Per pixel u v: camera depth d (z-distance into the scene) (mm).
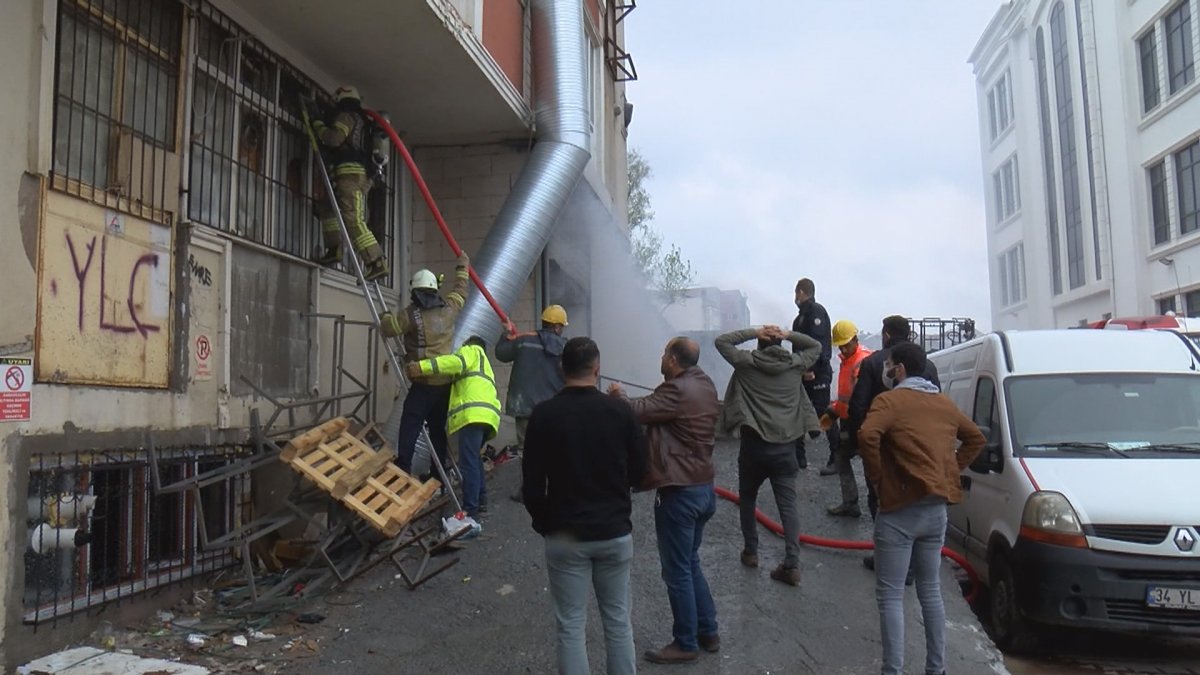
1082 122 32812
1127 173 29109
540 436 4148
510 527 7285
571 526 4055
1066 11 34344
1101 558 5488
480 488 7555
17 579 4355
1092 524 5578
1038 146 38781
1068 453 6289
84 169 5113
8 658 4297
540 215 9664
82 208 4910
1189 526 5457
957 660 5305
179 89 5973
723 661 5117
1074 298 34188
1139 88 28828
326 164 7840
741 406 6266
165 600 5488
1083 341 7273
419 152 10859
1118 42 29453
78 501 4750
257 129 7129
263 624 5309
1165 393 6688
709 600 5234
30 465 4461
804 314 9508
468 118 9883
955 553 7008
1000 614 6199
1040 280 38844
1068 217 35375
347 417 6574
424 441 7633
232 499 6223
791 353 6340
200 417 5906
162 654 4805
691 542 5016
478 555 6641
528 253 9477
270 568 6344
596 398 4234
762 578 6422
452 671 4895
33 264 4508
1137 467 5984
